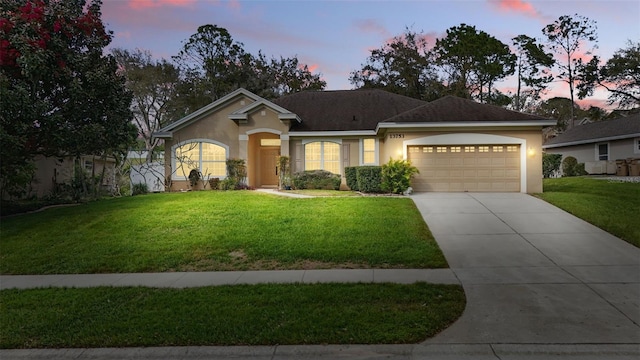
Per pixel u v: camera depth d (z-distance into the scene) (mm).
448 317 5457
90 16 14617
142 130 42719
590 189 16938
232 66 43312
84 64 13992
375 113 22391
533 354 4539
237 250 9461
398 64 39188
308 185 19219
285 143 20641
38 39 12719
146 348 4773
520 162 16500
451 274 7559
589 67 39000
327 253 8914
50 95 14062
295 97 25031
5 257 9492
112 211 13367
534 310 5730
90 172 25672
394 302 5996
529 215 12242
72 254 9461
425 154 16875
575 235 10133
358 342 4758
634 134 25469
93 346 4859
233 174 20297
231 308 5816
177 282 7418
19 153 13617
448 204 13906
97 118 14805
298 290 6602
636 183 18641
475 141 16531
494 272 7637
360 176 17047
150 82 41406
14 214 14734
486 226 11133
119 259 8984
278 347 4703
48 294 6820
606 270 7609
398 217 11750
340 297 6195
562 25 40781
